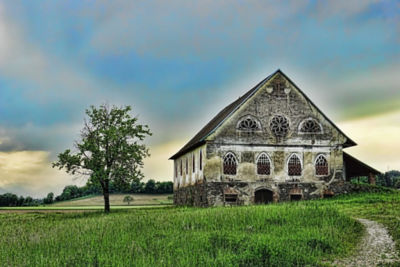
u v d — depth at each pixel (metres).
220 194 41.69
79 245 19.31
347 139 45.88
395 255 17.70
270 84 44.66
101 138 47.28
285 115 44.50
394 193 43.03
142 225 23.98
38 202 114.81
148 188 122.19
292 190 43.41
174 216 27.50
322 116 45.38
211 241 19.00
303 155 44.31
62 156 46.75
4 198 105.19
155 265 15.34
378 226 23.52
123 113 49.50
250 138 43.25
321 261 16.94
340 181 44.69
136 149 48.16
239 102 46.84
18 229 28.92
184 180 52.44
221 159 42.25
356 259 17.25
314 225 22.70
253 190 42.47
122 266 15.39
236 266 15.62
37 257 17.08
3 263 16.59
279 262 16.11
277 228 21.77
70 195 127.81
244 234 19.86
